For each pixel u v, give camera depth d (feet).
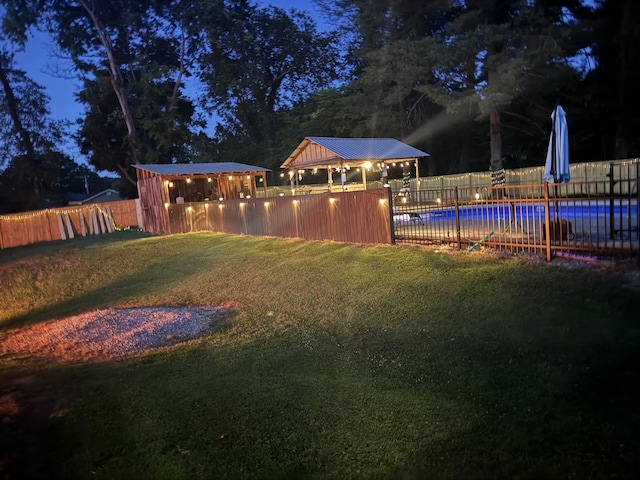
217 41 133.28
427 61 82.53
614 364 15.17
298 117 139.64
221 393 17.69
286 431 14.76
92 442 14.69
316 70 158.81
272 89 159.84
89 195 215.72
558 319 19.10
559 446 12.04
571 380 14.80
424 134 103.76
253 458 13.55
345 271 33.14
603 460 11.27
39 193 141.59
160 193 77.10
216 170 82.74
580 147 93.76
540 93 82.89
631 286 20.30
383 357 19.49
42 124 139.95
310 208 45.91
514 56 76.13
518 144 98.32
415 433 13.82
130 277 46.98
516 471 11.43
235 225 61.26
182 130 133.49
